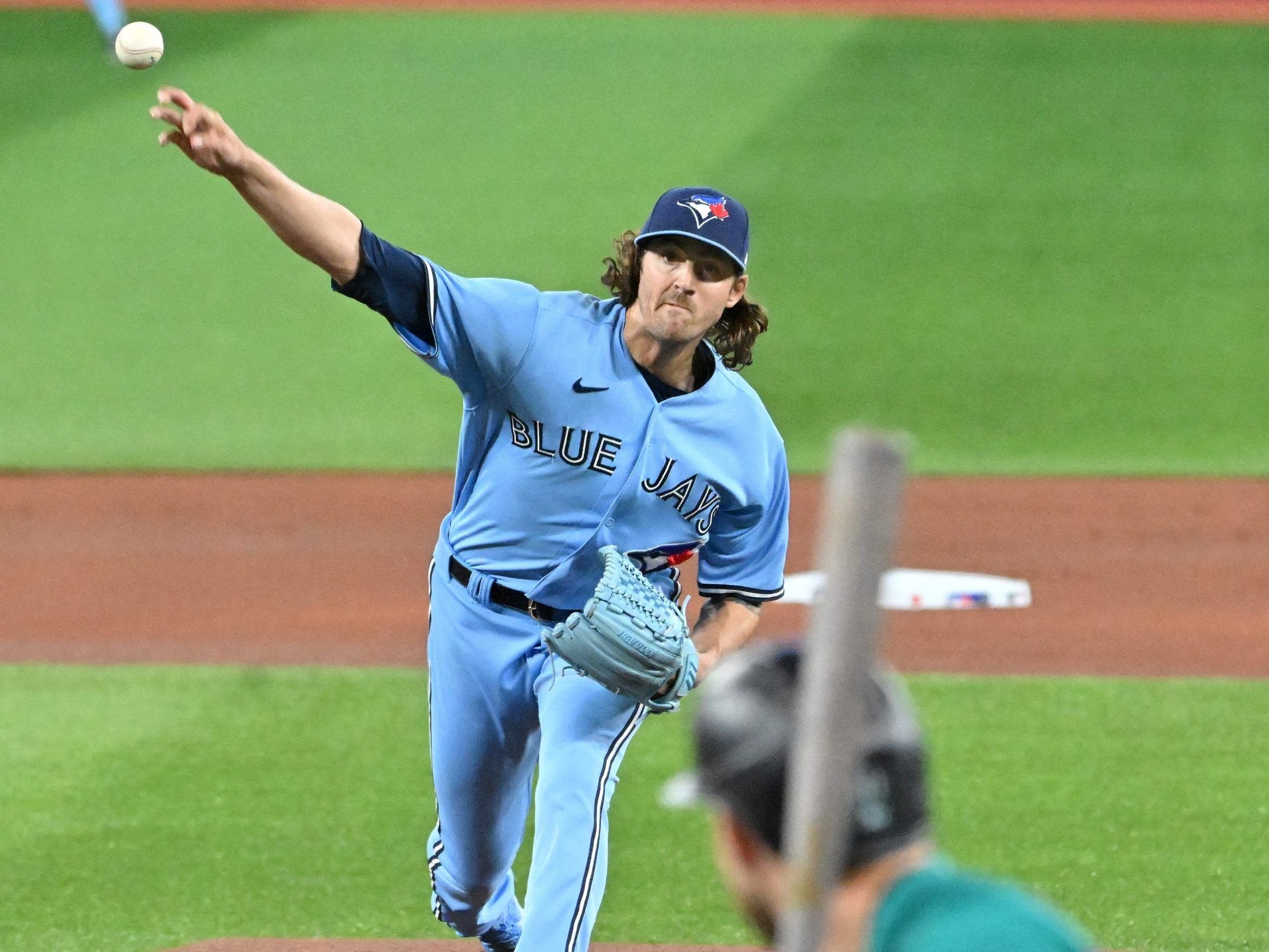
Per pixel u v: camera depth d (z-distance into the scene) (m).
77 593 37.72
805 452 48.12
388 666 32.75
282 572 39.28
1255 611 36.25
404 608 36.72
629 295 16.67
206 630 35.09
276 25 89.31
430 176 71.56
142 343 57.09
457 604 17.09
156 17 89.62
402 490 45.69
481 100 79.50
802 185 69.50
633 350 16.38
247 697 30.81
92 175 70.81
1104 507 43.75
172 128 14.12
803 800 6.40
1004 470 46.72
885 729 7.08
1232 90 78.88
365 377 54.69
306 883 23.14
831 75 81.50
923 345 55.88
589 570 16.81
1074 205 67.31
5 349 56.56
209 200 68.56
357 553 40.81
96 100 78.62
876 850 7.06
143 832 24.78
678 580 17.83
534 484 16.53
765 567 18.17
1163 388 52.72
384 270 15.23
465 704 17.19
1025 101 77.88
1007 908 6.89
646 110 78.00
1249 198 67.75
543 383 16.11
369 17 90.12
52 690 31.16
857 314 58.19
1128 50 84.44
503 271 62.78
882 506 6.02
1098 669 32.47
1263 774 26.89
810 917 6.45
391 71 82.81
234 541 41.66
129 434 50.16
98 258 63.66
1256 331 56.72
